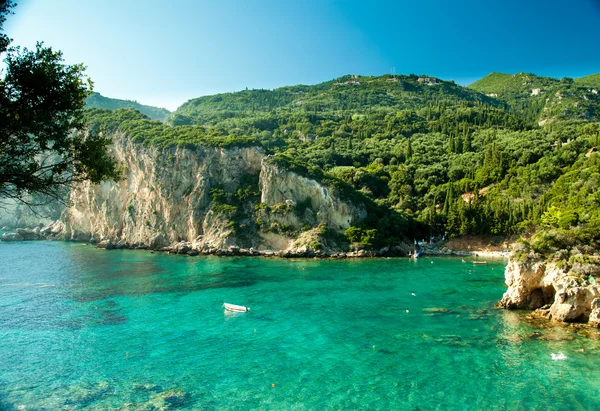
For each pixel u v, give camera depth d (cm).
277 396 3184
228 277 7881
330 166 16388
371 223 11894
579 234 5397
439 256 10750
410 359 3831
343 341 4350
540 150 14300
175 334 4622
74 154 2466
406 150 16638
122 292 6650
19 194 2277
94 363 3847
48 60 2198
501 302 5550
